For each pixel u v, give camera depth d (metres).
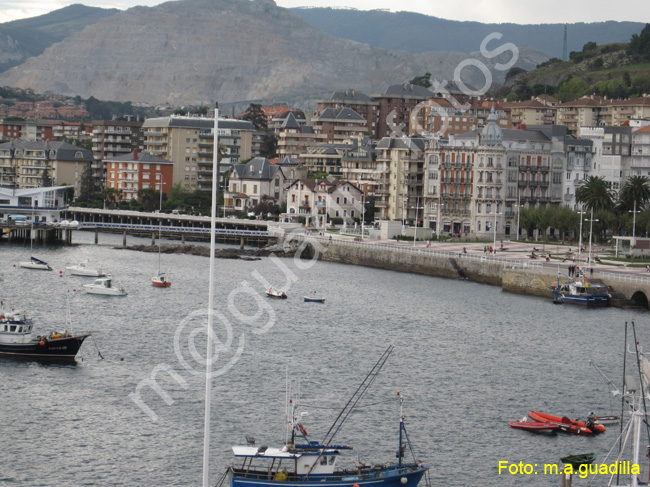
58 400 124.00
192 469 102.94
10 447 107.44
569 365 150.75
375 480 95.62
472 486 100.44
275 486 94.25
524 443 113.00
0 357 145.00
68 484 98.69
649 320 198.50
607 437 115.62
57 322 176.12
